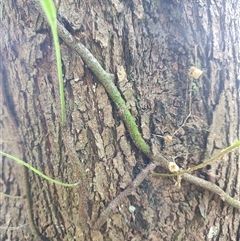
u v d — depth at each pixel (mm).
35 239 331
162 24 297
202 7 297
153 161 298
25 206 334
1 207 344
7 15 286
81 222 302
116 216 300
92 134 289
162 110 302
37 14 277
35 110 302
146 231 306
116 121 291
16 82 307
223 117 311
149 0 289
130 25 285
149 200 307
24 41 287
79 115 287
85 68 281
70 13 271
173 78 303
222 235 317
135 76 291
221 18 305
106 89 282
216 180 308
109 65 283
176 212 309
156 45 296
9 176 341
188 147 305
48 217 320
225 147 309
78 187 295
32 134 312
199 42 301
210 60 306
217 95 311
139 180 298
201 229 310
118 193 299
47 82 291
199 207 308
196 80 303
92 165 293
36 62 288
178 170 290
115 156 295
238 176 317
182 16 296
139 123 295
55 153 302
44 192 317
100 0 276
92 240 305
